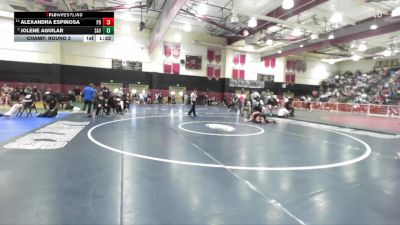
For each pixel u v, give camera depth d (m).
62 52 20.05
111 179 3.35
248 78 26.09
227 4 14.42
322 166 4.34
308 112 19.98
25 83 18.56
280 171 3.98
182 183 3.31
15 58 18.23
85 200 2.70
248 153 5.11
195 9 15.41
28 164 3.89
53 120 9.19
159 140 6.11
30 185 3.06
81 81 20.69
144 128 7.98
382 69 25.91
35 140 5.64
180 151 5.06
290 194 3.07
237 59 25.42
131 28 21.88
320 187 3.34
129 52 22.00
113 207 2.56
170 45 23.23
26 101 10.19
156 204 2.67
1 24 17.69
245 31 17.12
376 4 12.31
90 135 6.47
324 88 29.47
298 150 5.58
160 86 23.17
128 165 4.00
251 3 14.13
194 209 2.59
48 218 2.30
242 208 2.65
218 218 2.42
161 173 3.67
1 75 17.97
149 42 22.41
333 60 26.52
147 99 22.75
